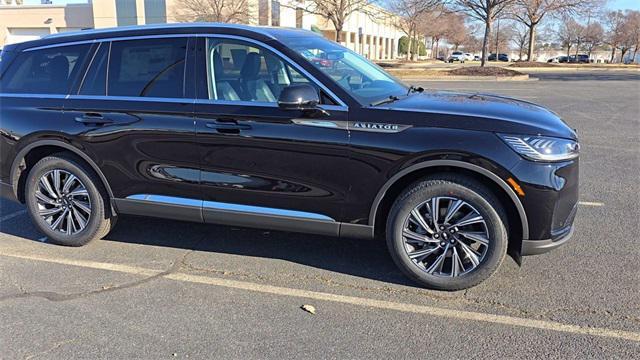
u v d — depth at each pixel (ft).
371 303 11.98
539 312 11.44
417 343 10.40
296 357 9.98
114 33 14.66
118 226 16.93
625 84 65.57
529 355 9.96
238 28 13.58
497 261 11.94
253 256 14.58
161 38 14.06
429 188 11.90
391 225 12.39
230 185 13.32
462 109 12.19
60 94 14.80
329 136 12.23
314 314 11.53
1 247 15.44
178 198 13.94
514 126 11.45
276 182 12.92
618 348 10.12
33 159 15.58
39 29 175.52
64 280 13.25
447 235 12.12
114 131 14.01
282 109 12.58
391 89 14.14
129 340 10.59
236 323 11.19
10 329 11.02
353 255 14.58
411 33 176.55
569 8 98.53
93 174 14.71
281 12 144.15
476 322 11.11
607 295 12.10
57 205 15.23
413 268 12.47
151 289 12.75
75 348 10.33
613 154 26.20
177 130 13.41
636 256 14.20
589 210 17.98
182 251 14.97
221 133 13.01
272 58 13.10
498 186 11.60
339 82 12.63
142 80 14.05
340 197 12.53
